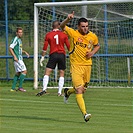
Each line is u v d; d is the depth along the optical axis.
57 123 25.95
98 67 49.38
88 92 42.31
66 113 29.80
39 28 48.34
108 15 47.62
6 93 41.41
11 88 45.16
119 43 49.72
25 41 53.34
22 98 37.75
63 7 47.09
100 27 49.47
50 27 48.06
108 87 47.31
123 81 49.31
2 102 35.12
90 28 49.22
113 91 43.25
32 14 54.78
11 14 54.53
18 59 42.91
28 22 52.81
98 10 47.12
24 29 53.03
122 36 49.56
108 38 49.72
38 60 48.50
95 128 24.38
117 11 46.50
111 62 49.44
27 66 52.53
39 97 38.62
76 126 24.98
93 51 26.75
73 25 47.88
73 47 26.80
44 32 48.31
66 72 49.16
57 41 39.78
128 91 43.25
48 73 39.69
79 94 26.23
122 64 49.38
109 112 30.39
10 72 52.47
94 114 29.48
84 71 26.69
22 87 47.53
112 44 49.81
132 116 28.75
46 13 47.91
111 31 49.56
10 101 35.72
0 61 53.59
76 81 26.41
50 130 23.62
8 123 25.94
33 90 44.31
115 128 24.47
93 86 48.00
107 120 27.22
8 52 52.28
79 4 45.59
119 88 46.09
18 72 43.06
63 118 27.78
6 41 51.25
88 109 31.73
